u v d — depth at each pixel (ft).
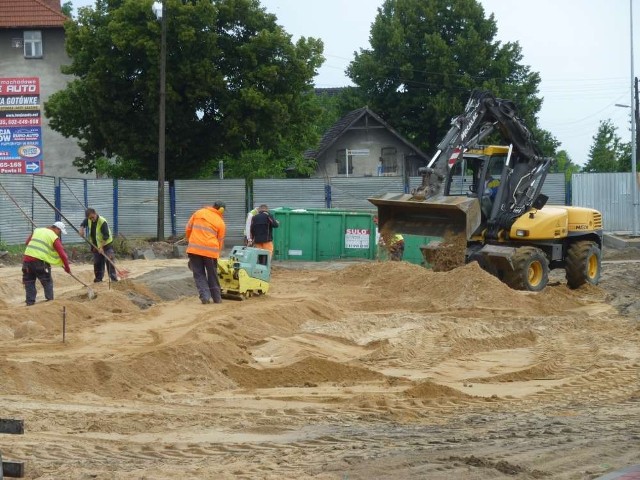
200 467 27.66
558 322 67.26
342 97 225.15
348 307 71.67
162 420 35.65
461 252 75.82
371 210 130.62
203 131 157.48
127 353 47.83
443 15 209.56
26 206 119.44
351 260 119.75
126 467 27.73
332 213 119.44
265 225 92.68
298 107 161.48
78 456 29.19
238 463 28.22
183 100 153.17
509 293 73.87
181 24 148.87
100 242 77.41
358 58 213.87
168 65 151.43
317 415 37.81
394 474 25.71
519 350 58.08
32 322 54.24
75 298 67.92
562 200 151.23
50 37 189.06
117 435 32.81
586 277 85.92
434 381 47.21
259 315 60.95
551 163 85.30
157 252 126.82
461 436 32.76
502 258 79.20
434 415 38.27
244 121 154.20
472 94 80.89
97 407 38.06
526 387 46.34
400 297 76.07
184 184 144.15
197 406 39.52
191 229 65.98
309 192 145.18
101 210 135.33
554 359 54.44
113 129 153.89
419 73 208.95
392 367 51.78
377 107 212.84
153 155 156.87
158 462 28.63
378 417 37.42
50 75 189.16
